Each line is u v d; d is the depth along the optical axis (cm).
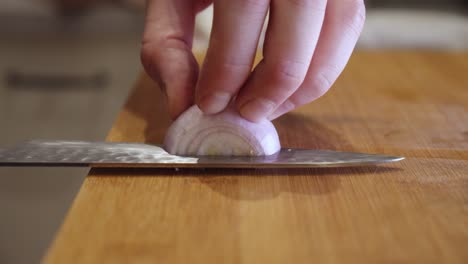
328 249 23
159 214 25
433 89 42
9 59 79
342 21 28
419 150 32
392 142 33
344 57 29
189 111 29
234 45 24
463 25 79
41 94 81
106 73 81
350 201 26
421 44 77
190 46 32
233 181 27
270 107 27
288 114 36
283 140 33
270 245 23
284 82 25
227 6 24
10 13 78
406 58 50
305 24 24
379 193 27
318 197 26
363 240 23
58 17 79
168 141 29
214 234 23
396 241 23
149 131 34
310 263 22
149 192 26
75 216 24
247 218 25
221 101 26
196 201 26
